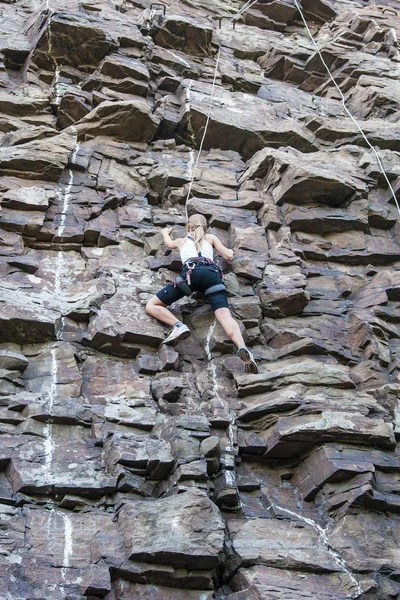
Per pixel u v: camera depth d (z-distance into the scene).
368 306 8.99
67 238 8.95
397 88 13.32
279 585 6.16
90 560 5.98
